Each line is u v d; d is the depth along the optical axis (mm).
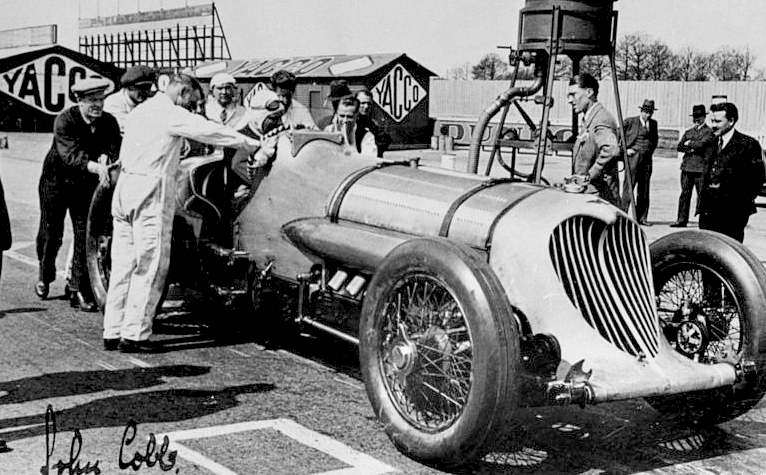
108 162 6844
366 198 4852
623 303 4133
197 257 5906
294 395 4891
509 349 3496
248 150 5586
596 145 7211
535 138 6707
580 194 4285
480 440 3561
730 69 37125
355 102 6660
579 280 4047
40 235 7066
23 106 30969
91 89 6473
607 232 4168
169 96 5707
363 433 4316
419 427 3816
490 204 4320
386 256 4012
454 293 3635
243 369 5371
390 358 3941
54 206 6941
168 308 6918
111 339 5707
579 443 4344
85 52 33719
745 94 31734
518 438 4379
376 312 4004
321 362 5570
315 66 30875
